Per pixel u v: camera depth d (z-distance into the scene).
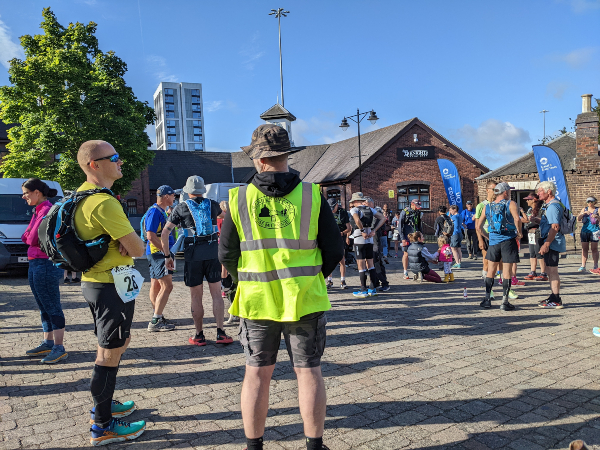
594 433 2.58
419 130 26.48
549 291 7.30
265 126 2.14
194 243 4.50
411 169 26.42
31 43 20.83
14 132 20.66
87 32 21.62
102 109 20.64
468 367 3.72
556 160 14.01
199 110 174.62
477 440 2.53
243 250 2.10
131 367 3.93
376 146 26.28
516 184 18.88
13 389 3.44
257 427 2.08
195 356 4.25
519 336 4.66
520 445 2.46
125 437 2.59
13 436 2.67
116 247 2.54
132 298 2.54
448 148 26.95
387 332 4.95
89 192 2.47
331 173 27.53
